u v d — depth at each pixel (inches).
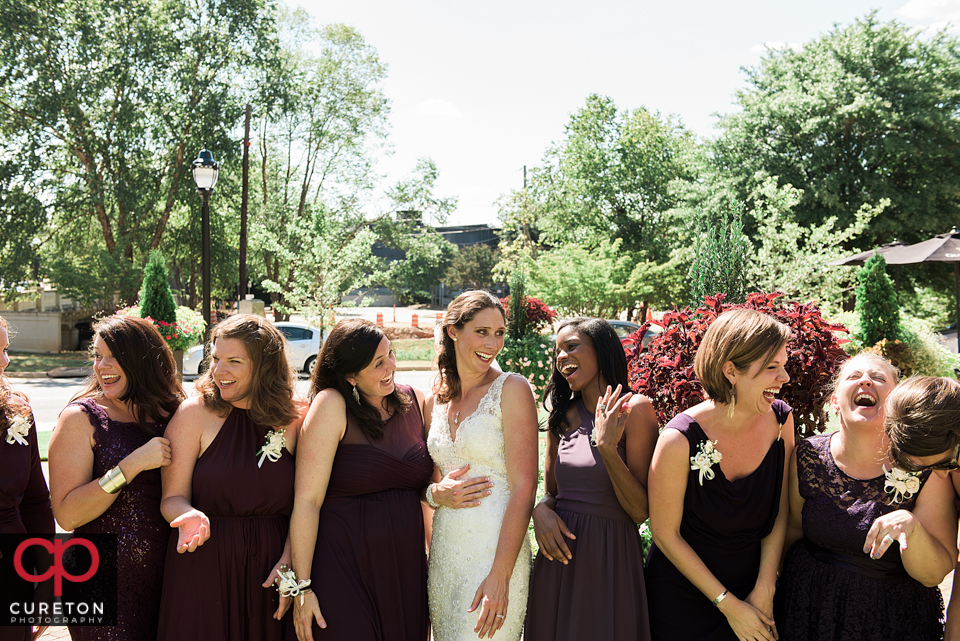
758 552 98.8
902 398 84.6
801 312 160.7
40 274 900.6
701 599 98.7
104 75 875.4
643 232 1094.4
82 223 970.1
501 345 107.7
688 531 98.0
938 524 85.5
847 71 839.7
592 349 108.6
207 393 104.3
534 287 831.7
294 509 101.5
